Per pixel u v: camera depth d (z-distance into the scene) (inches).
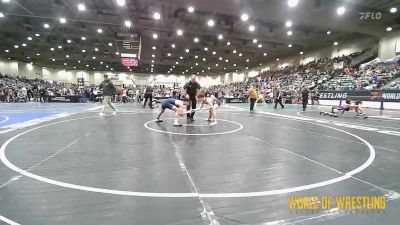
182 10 720.3
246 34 975.0
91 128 302.7
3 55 1533.0
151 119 402.9
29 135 254.1
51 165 154.4
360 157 181.0
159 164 159.3
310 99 1014.4
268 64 1834.4
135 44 995.3
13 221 89.7
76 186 121.8
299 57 1505.9
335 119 442.3
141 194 113.7
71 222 89.7
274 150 200.7
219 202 106.7
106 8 707.4
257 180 132.7
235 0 614.5
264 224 90.4
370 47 1052.5
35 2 668.1
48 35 1044.5
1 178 131.5
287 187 123.6
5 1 651.5
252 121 400.5
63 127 308.8
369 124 372.8
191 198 110.1
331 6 655.8
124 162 162.7
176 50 1354.6
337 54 1236.5
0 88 1007.6
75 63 1866.4
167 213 96.9
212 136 259.4
